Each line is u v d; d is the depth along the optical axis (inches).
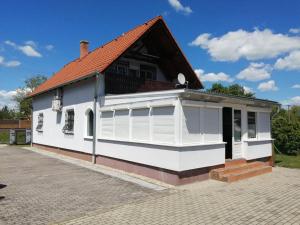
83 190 352.2
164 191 348.2
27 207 286.2
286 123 864.9
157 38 623.8
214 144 419.5
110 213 269.3
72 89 656.4
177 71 697.6
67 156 677.3
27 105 2199.8
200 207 286.8
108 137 517.0
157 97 413.1
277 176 453.7
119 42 628.4
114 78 558.6
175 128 375.2
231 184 388.5
